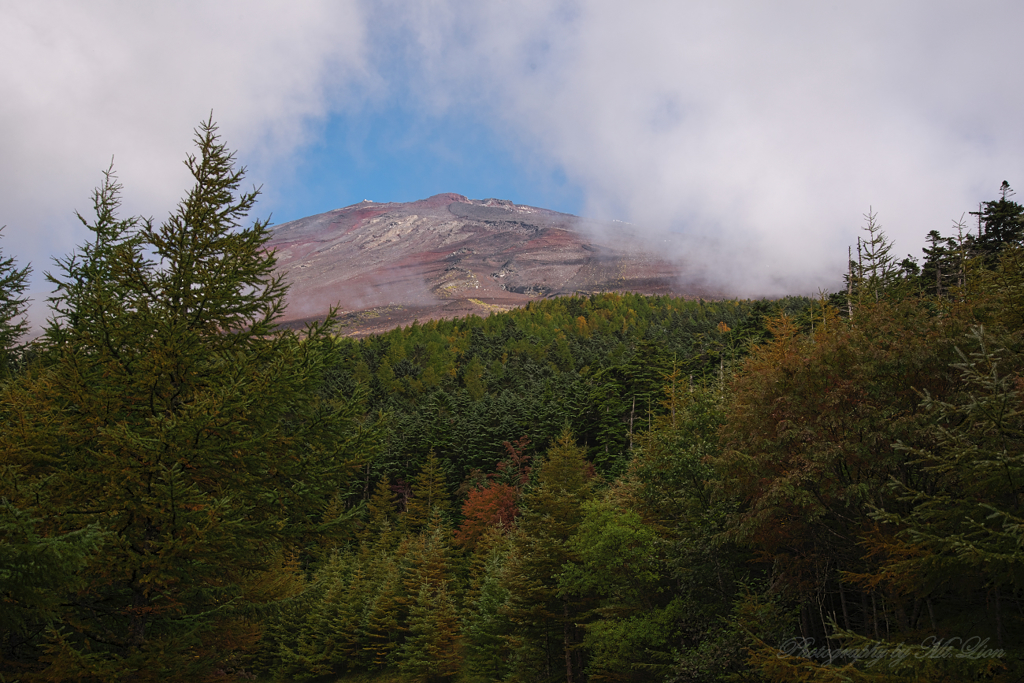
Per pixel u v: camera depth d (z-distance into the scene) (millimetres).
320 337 12133
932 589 10328
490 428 68688
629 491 24141
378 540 59781
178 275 11211
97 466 9984
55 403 10305
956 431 10328
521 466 63938
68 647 8672
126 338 10672
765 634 14844
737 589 18109
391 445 71000
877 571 12531
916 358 12406
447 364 130750
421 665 40531
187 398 11203
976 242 35562
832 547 14695
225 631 11719
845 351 14250
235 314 11867
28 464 9742
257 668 47500
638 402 60500
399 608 46188
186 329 10820
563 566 24859
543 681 28625
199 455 10023
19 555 7059
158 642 9578
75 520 9328
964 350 12086
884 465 12609
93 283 10805
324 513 12883
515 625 32438
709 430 21516
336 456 12344
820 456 13055
